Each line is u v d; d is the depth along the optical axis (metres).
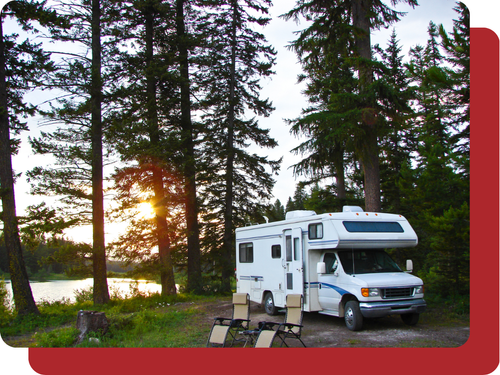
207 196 21.91
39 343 8.80
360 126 13.35
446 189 13.68
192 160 18.11
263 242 12.92
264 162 22.33
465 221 11.85
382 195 23.17
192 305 15.61
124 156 16.17
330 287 10.23
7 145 13.16
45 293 22.25
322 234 10.27
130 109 17.44
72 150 15.46
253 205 22.48
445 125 17.03
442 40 8.36
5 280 14.35
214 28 22.00
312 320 11.20
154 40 19.20
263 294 12.82
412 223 14.41
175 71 18.39
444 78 8.36
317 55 15.62
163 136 17.89
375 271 10.18
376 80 12.95
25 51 13.95
